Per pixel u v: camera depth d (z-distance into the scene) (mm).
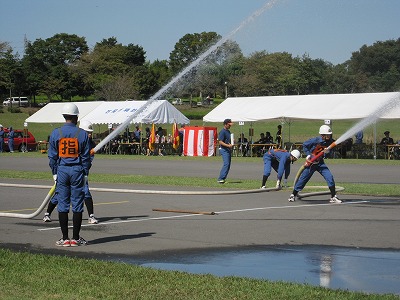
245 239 10328
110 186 20000
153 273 7492
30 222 12344
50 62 93875
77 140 9578
